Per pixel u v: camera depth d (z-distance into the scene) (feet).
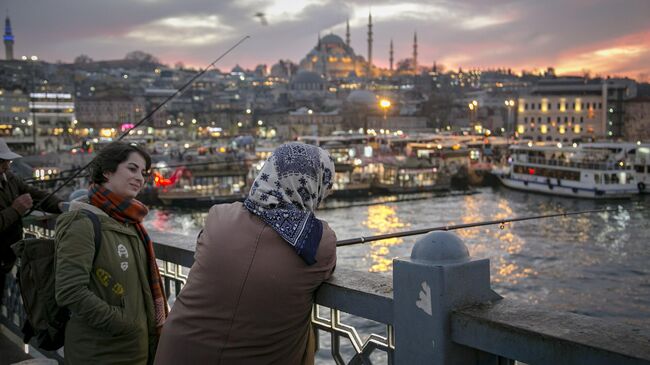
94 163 14.28
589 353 7.83
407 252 158.51
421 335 9.68
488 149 432.66
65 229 13.37
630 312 111.75
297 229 10.75
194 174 295.89
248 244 10.76
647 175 288.51
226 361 10.57
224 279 10.67
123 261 13.83
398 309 10.06
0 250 19.97
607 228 193.16
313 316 12.50
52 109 571.69
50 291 14.23
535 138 548.72
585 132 536.01
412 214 246.68
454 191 318.24
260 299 10.51
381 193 315.58
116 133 546.26
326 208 264.31
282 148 11.33
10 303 23.16
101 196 14.08
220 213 11.46
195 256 11.31
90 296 12.94
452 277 9.38
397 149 455.22
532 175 298.56
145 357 14.24
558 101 541.34
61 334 14.70
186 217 247.50
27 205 19.39
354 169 336.70
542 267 144.56
